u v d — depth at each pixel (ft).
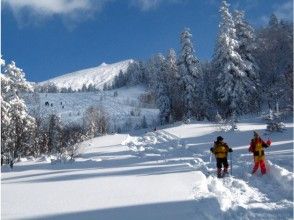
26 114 102.83
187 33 184.96
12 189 37.83
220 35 161.99
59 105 453.58
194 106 181.16
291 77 113.09
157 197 31.53
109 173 46.57
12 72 103.60
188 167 48.88
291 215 26.76
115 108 437.58
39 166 60.39
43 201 31.42
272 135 84.74
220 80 162.20
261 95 164.66
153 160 61.11
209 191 35.22
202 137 99.40
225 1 163.43
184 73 182.09
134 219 25.36
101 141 113.91
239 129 103.76
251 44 172.04
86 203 30.22
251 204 30.25
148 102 453.99
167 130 130.31
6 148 88.58
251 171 47.34
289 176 38.42
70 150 80.23
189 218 25.13
